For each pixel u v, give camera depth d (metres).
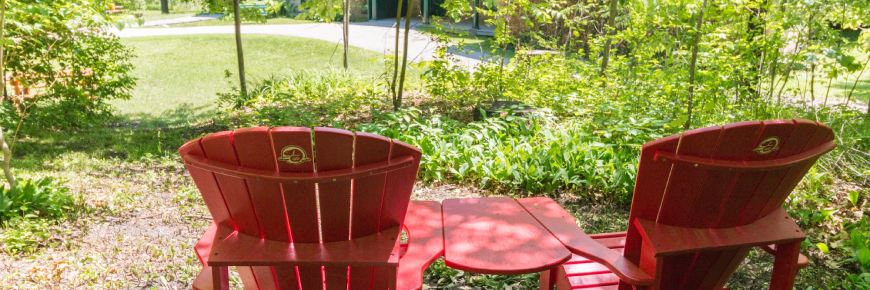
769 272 3.24
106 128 9.67
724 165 1.72
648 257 1.84
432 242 2.11
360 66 17.62
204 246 1.97
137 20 5.16
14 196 4.16
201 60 20.00
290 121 7.44
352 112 8.93
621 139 5.44
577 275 2.22
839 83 13.39
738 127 1.68
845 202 4.23
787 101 8.18
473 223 2.26
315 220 1.79
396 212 1.88
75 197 4.70
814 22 6.63
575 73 9.33
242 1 10.49
